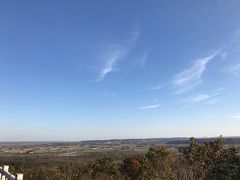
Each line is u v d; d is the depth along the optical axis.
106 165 32.44
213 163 27.42
